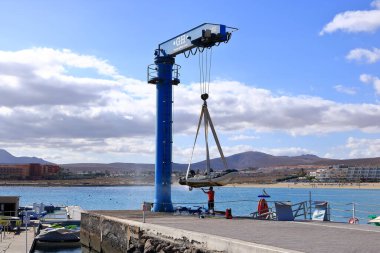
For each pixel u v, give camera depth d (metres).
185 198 192.62
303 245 15.94
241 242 16.56
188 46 33.97
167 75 36.75
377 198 190.50
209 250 18.66
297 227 22.88
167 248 22.11
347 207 114.56
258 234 19.47
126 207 128.50
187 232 20.64
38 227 47.94
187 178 31.91
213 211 32.56
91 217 38.19
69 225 52.22
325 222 26.31
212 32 32.34
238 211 96.50
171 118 36.88
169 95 36.81
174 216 32.06
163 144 36.50
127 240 28.11
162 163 36.44
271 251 14.64
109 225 32.44
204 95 30.84
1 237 39.03
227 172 30.27
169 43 36.38
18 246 34.66
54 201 169.38
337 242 16.77
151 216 32.25
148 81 37.06
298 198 185.88
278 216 28.05
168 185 36.47
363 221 45.78
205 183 30.75
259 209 31.42
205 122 30.86
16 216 51.50
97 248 35.94
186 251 20.42
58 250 40.47
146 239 24.97
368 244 16.23
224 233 19.92
